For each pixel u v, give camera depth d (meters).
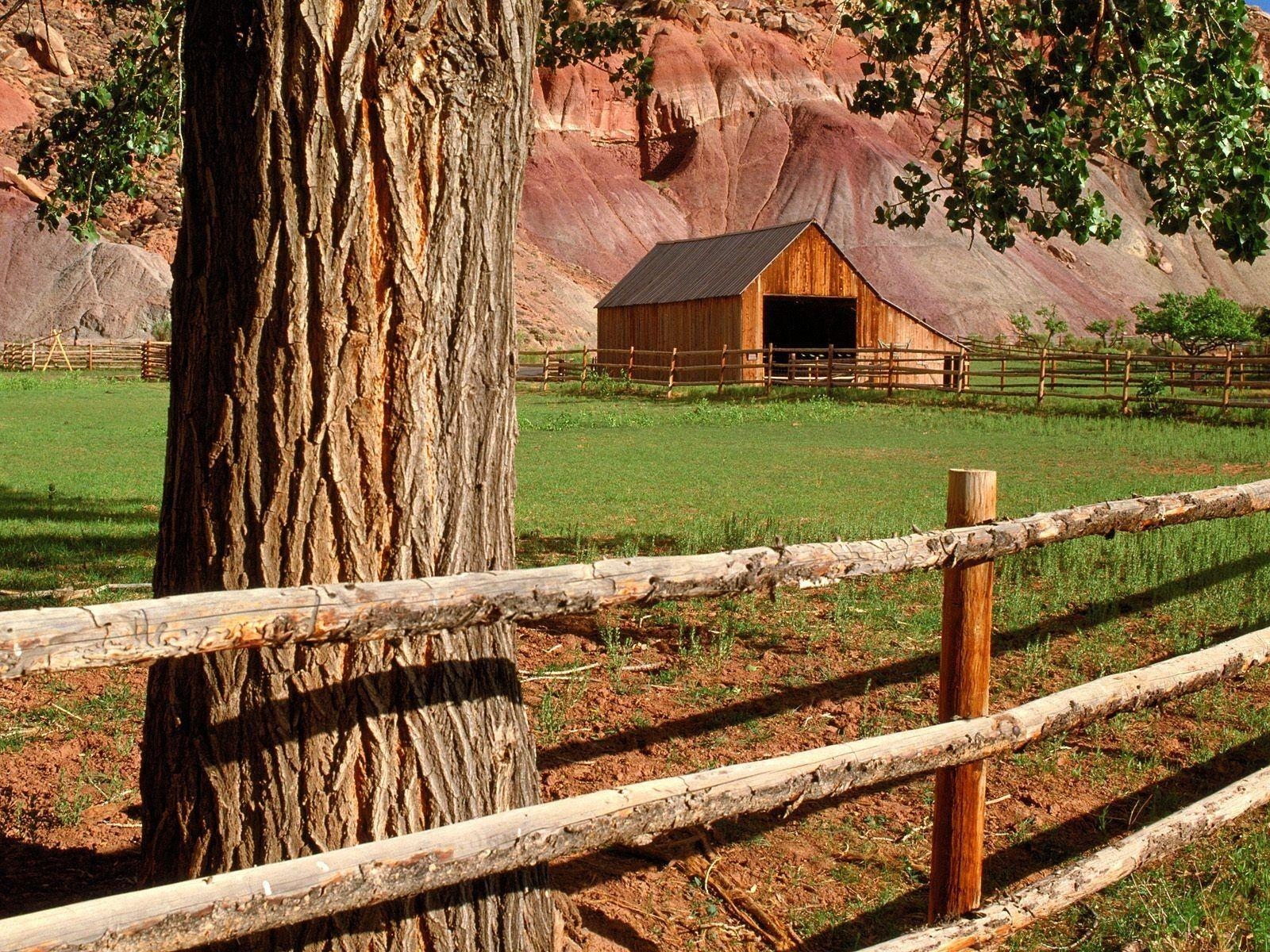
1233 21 5.80
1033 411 25.52
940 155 7.09
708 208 145.62
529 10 2.96
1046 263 138.50
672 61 158.00
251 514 2.75
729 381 35.41
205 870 2.79
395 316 2.77
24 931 1.88
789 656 6.32
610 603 2.66
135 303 75.25
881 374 33.97
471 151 2.83
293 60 2.63
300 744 2.75
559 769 4.80
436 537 2.87
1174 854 4.20
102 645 2.03
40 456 17.16
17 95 95.62
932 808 4.64
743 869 4.14
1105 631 6.71
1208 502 4.36
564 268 122.12
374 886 2.29
